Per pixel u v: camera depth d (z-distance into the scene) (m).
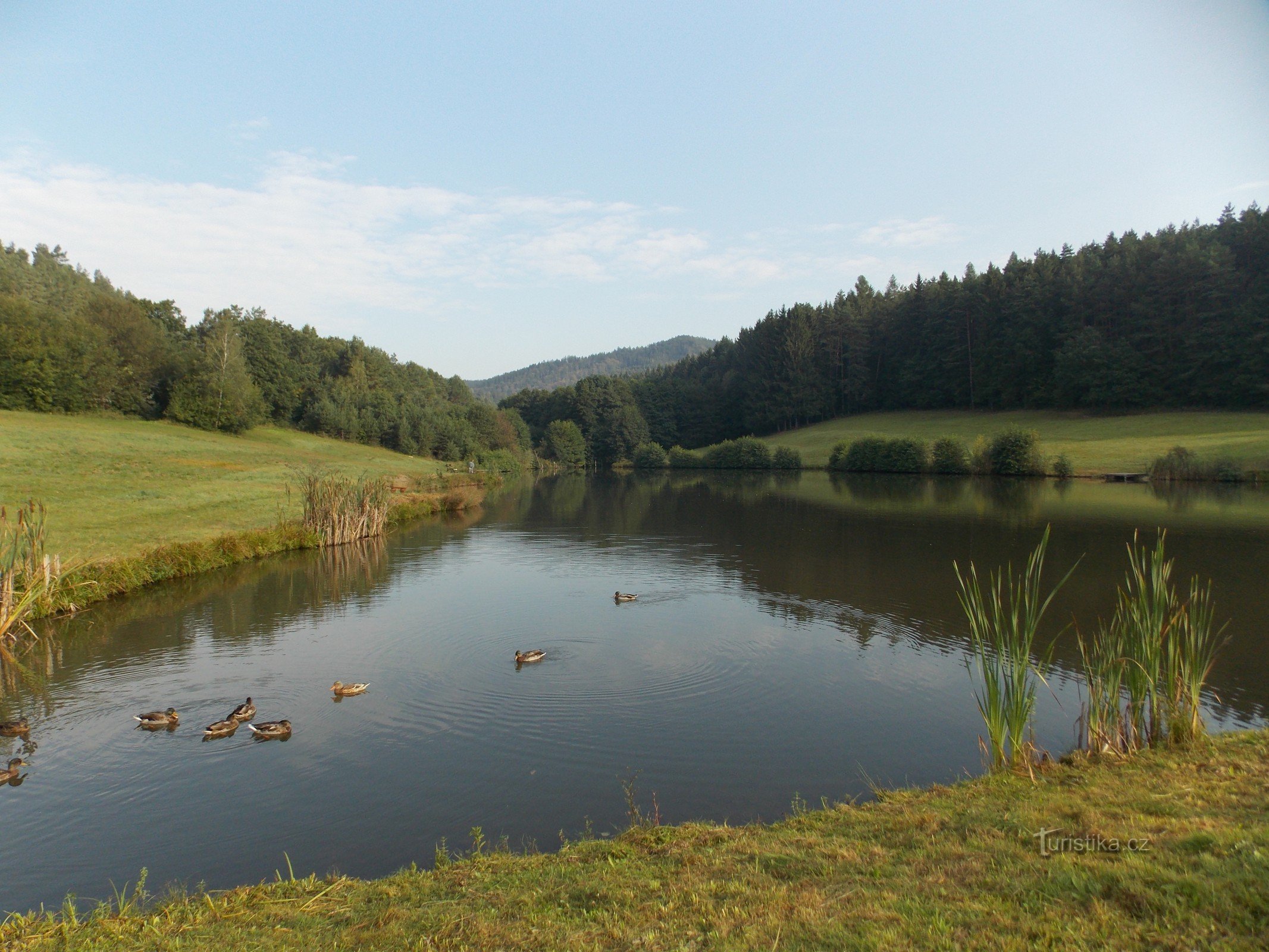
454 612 22.89
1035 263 113.12
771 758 12.96
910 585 26.27
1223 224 100.94
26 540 22.44
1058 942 5.29
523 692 16.20
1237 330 84.69
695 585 26.62
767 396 138.38
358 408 107.88
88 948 6.82
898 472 89.44
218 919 7.45
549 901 7.09
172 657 18.59
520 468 110.25
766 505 55.81
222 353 88.38
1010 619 21.25
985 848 7.20
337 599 24.73
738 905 6.46
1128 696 14.57
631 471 117.88
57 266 175.12
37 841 10.66
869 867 7.07
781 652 18.86
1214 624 19.59
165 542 29.89
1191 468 61.31
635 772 12.53
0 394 67.69
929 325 121.25
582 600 24.52
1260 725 13.35
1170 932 5.27
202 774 12.62
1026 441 75.56
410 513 47.34
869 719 14.59
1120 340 93.25
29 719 14.82
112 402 79.06
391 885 8.16
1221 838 6.68
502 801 11.63
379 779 12.38
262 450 75.81
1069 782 9.34
